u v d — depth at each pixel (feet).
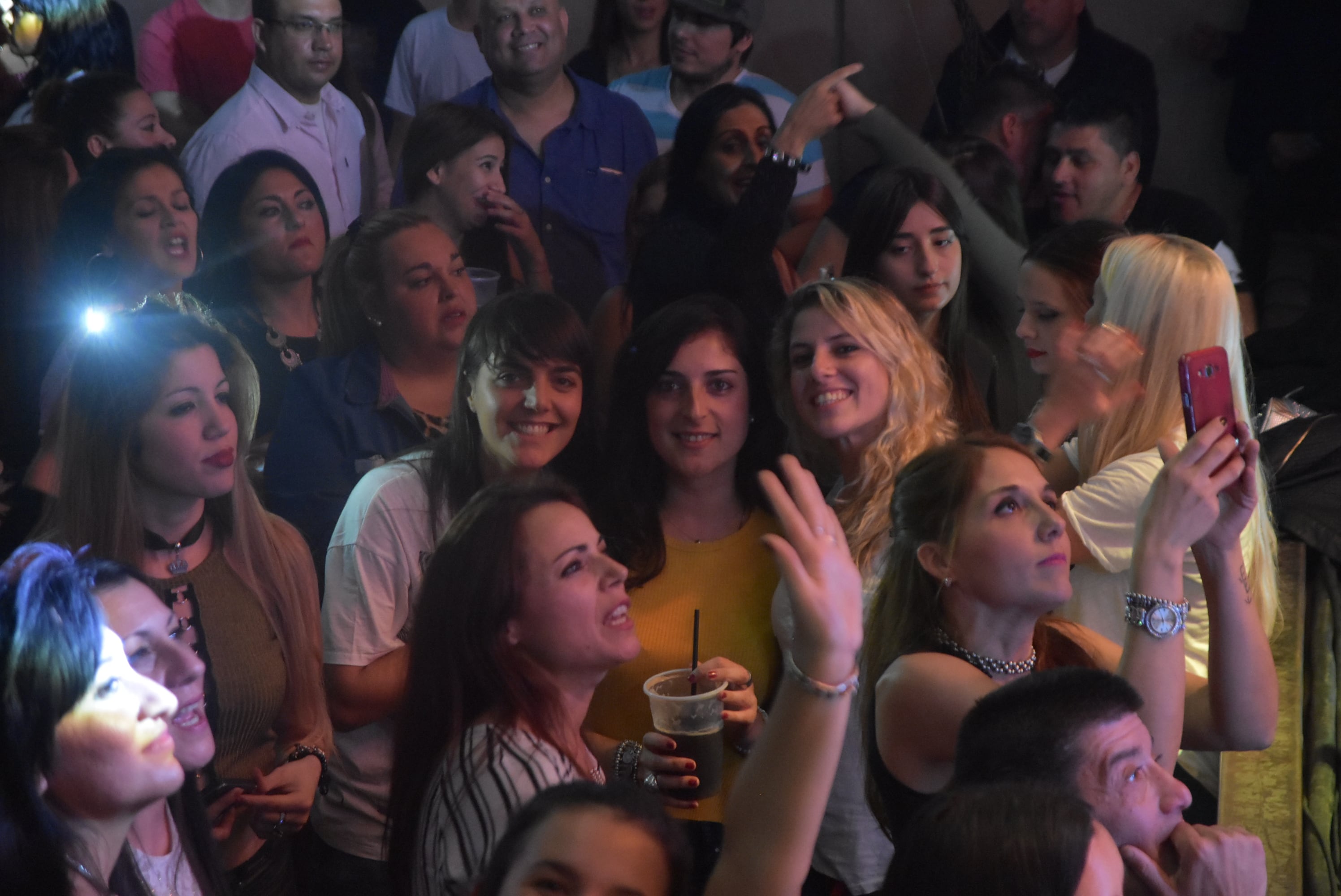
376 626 9.21
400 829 6.57
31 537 8.57
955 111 16.11
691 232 12.62
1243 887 5.77
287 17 12.79
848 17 16.02
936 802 4.52
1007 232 12.84
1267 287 17.20
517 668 6.66
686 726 8.14
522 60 13.55
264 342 11.65
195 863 6.82
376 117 13.83
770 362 9.59
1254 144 17.22
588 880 4.70
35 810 5.60
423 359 11.41
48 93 12.21
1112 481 8.89
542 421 9.23
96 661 5.85
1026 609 6.92
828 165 14.73
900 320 9.45
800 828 5.06
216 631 8.55
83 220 11.50
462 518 6.91
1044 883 4.15
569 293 14.02
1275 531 12.67
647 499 9.24
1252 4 17.13
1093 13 16.40
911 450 9.23
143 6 12.80
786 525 5.24
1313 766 10.62
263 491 10.95
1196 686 7.87
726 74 14.56
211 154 12.66
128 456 8.34
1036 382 12.58
